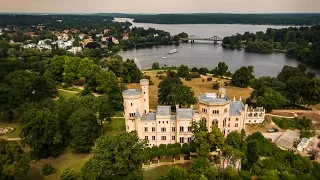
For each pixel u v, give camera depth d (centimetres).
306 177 10200
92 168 9256
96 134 12700
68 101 14150
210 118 12388
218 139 11006
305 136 13125
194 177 9519
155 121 12400
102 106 13875
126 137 9750
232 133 12031
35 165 11456
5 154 9362
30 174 10725
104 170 9281
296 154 11206
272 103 16225
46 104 14412
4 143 9525
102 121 14238
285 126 14612
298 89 17425
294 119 15150
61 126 12938
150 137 12625
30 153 12256
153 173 10712
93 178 9088
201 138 10988
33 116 11775
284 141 12756
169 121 12344
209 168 9938
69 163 11612
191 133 12319
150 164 11212
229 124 13212
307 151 12056
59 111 13300
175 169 9600
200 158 10275
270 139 13025
